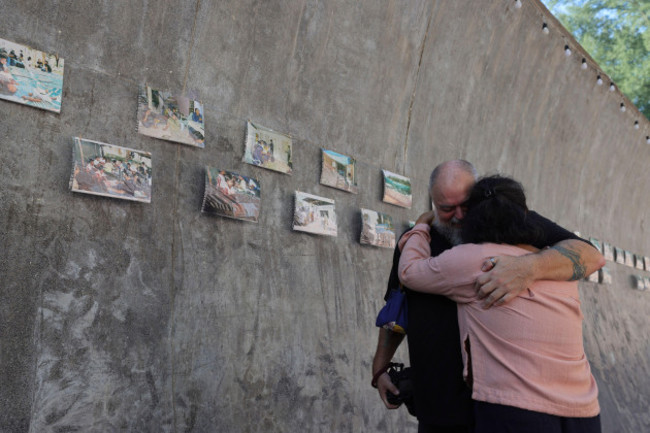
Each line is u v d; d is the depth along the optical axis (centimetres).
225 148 317
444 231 180
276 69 353
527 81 628
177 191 288
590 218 866
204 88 310
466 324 160
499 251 160
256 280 321
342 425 347
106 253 251
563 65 672
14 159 226
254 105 341
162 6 285
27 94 230
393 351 202
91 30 257
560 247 162
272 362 317
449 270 161
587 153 816
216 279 298
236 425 287
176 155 291
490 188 165
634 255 948
